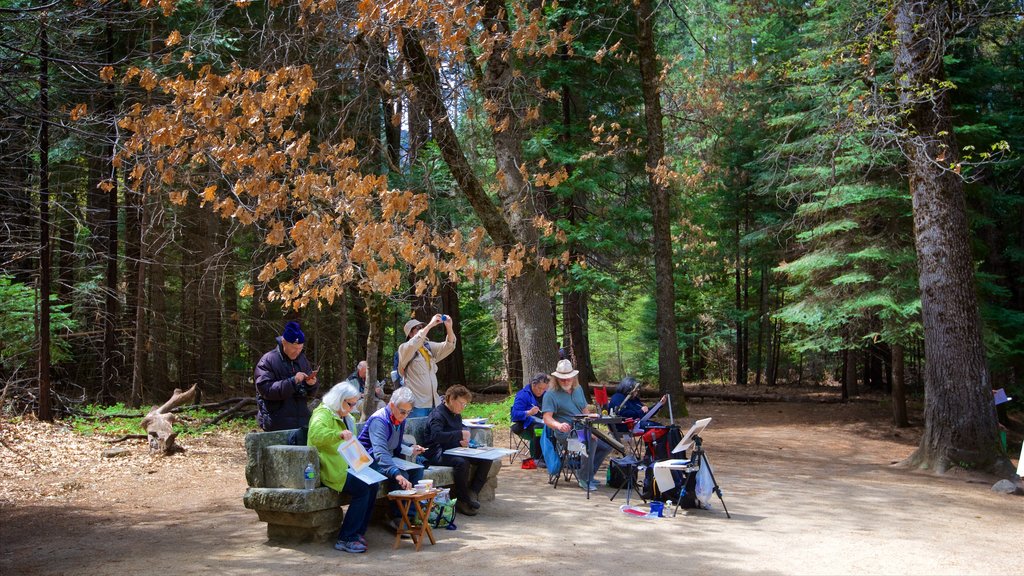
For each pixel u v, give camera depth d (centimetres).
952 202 1251
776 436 1752
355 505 597
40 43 838
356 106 1026
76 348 1988
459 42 827
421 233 779
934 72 1221
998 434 1219
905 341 1747
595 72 2056
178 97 760
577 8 1981
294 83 752
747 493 923
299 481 605
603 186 2222
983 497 1016
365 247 759
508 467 1072
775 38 2259
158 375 2039
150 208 1617
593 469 887
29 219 1489
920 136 1166
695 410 2244
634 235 2322
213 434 1387
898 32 1177
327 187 794
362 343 2378
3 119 852
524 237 1177
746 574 536
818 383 3453
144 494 912
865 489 1012
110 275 1972
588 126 2114
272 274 769
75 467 1051
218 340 2167
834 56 1302
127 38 1478
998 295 1902
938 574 560
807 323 1845
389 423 662
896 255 1725
